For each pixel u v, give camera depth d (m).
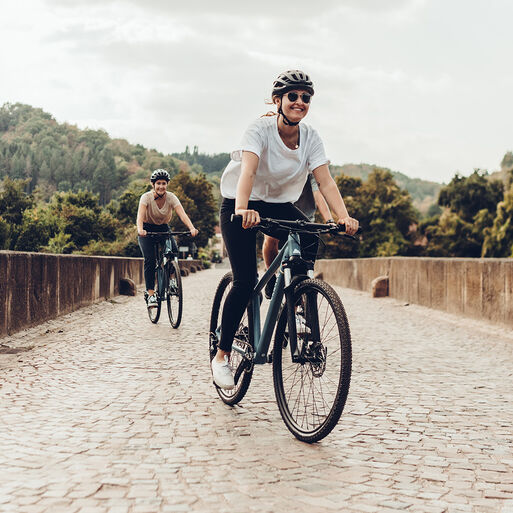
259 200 4.21
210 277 29.72
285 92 3.84
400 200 73.69
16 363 6.04
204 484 2.88
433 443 3.62
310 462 3.23
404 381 5.48
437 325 10.07
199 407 4.39
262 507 2.62
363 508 2.64
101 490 2.79
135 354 6.61
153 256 9.02
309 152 4.12
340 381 3.33
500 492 2.86
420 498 2.77
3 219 70.88
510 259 9.64
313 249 4.14
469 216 67.12
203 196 88.81
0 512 2.54
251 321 4.22
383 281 16.25
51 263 9.50
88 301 11.99
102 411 4.25
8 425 3.87
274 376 3.93
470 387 5.27
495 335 8.89
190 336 8.00
